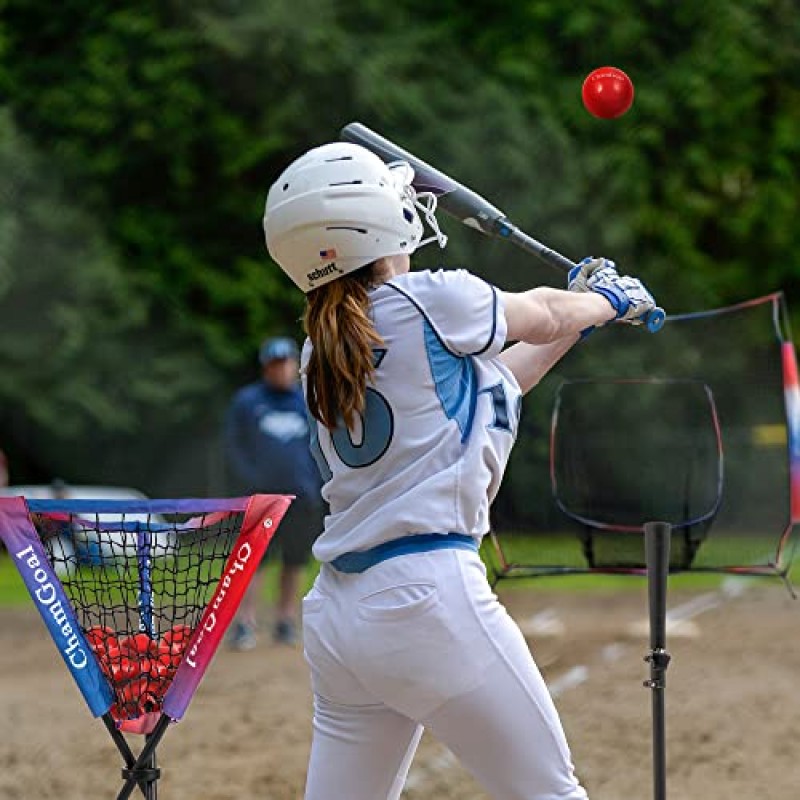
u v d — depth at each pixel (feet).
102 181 243.60
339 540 35.88
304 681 92.94
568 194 244.42
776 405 48.98
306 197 36.17
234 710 83.51
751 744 73.26
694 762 69.92
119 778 68.80
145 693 40.11
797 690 86.58
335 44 242.99
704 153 254.47
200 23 242.17
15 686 93.50
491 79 247.70
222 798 64.23
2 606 140.05
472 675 34.76
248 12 241.55
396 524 35.01
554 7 252.83
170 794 65.21
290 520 109.09
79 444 242.99
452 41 251.80
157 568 41.34
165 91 241.55
